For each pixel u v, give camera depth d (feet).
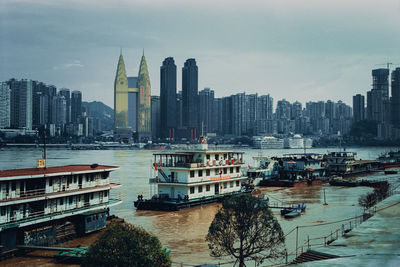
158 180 315.37
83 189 226.79
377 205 264.11
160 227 246.06
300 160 506.48
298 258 162.30
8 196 190.70
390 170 641.81
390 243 170.60
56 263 179.22
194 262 178.81
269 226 161.38
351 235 186.09
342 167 569.23
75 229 220.43
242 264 159.12
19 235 193.16
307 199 362.33
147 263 139.74
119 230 148.46
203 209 300.61
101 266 138.62
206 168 316.60
